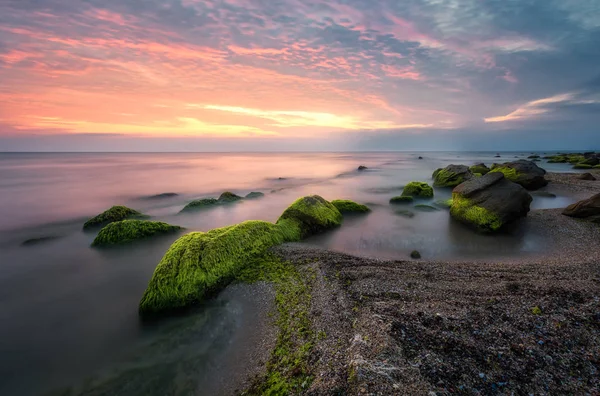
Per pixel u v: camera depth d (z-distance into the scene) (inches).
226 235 479.2
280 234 577.3
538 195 1074.7
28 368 294.4
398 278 404.8
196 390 256.8
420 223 751.1
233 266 440.1
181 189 1438.2
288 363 259.6
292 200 1117.7
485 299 339.9
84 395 261.6
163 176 2015.3
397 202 1018.1
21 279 483.2
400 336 263.0
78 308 396.5
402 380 213.2
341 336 280.4
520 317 298.5
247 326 331.9
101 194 1286.9
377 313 307.7
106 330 346.6
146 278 483.2
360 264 459.8
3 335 343.6
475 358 240.5
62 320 370.3
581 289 353.1
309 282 400.5
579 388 214.8
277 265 462.3
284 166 3051.2
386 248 579.8
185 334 328.5
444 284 385.7
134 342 324.8
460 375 221.9
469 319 296.4
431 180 1785.2
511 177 1255.5
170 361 292.4
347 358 244.1
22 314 385.4
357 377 215.9
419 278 406.3
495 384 216.2
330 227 688.4
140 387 265.6
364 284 386.0
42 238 677.9
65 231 743.1
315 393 213.8
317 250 527.8
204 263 410.0
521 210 669.3
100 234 629.0
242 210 945.5
